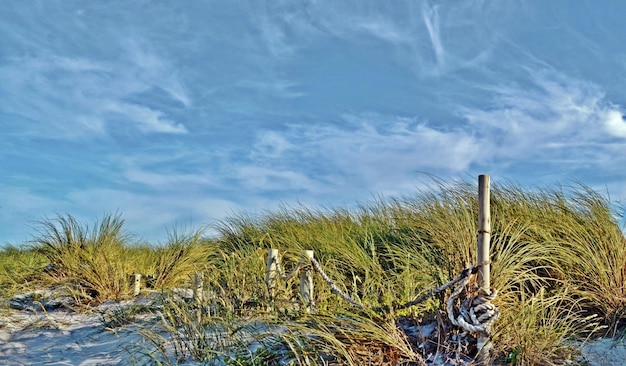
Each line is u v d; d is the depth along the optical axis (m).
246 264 7.89
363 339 4.93
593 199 7.38
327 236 9.26
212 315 6.66
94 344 6.87
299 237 9.75
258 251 8.59
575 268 6.40
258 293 6.98
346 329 5.00
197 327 6.21
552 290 6.11
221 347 5.69
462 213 7.63
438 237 7.17
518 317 5.04
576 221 7.18
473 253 5.75
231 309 6.54
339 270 7.91
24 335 7.44
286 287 7.38
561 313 5.70
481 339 4.74
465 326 4.77
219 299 6.81
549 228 7.14
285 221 10.98
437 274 6.14
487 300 4.81
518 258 6.45
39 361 6.32
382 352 4.86
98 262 9.54
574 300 6.04
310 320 5.39
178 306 7.15
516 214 7.65
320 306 6.73
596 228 6.88
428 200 9.13
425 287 6.19
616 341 5.25
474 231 6.01
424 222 8.38
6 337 7.34
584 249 6.48
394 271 7.46
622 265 6.21
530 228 7.14
